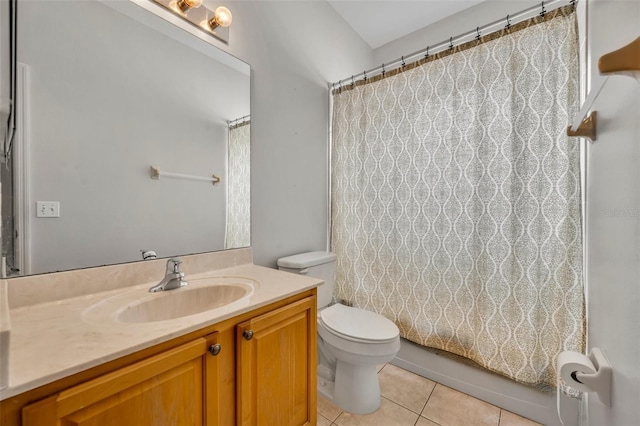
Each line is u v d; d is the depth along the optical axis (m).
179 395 0.74
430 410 1.53
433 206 1.72
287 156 1.79
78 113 0.97
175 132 1.25
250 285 1.14
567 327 1.32
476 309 1.57
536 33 1.38
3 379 0.48
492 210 1.51
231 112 1.46
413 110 1.79
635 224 0.49
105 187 1.04
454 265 1.65
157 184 1.19
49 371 0.54
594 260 0.87
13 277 0.84
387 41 2.45
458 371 1.68
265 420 0.98
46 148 0.90
